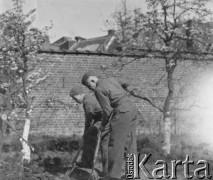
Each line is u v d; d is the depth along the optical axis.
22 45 9.16
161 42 10.90
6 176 6.91
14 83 9.82
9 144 10.33
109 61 16.02
